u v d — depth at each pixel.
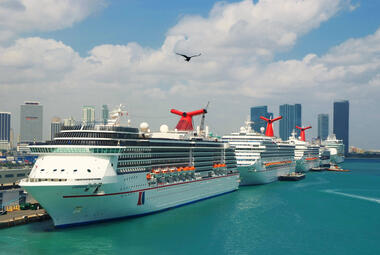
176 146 97.88
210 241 68.56
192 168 103.19
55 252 59.72
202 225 79.44
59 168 68.94
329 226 82.25
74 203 68.75
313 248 66.62
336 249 66.38
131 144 79.50
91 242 64.94
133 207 79.75
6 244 62.84
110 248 62.50
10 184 122.06
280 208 101.38
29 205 85.50
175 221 81.88
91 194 69.44
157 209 88.81
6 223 72.44
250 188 142.62
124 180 75.19
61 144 71.88
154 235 70.62
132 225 76.62
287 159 189.75
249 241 69.56
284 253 63.66
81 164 69.44
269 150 160.88
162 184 90.00
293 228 80.00
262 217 89.50
